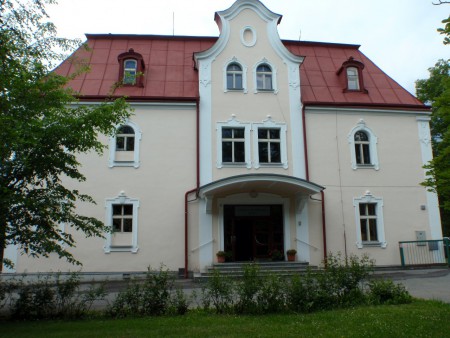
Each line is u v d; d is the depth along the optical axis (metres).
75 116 9.44
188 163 18.14
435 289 12.15
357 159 19.59
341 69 21.03
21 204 8.53
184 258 17.22
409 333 6.78
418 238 18.94
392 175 19.44
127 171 17.83
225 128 18.88
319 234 18.27
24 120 8.68
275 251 17.75
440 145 8.36
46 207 8.66
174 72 20.34
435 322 7.43
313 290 9.12
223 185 16.09
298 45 23.47
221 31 19.66
